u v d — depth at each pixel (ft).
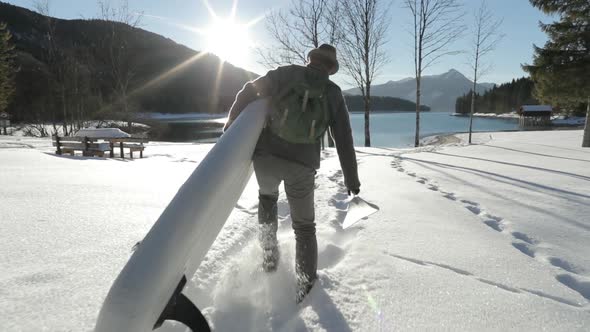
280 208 13.08
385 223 11.03
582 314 5.90
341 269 7.34
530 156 37.01
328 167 25.91
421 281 6.89
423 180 20.93
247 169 6.53
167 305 4.33
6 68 96.94
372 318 5.61
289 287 6.69
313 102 6.36
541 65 55.52
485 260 8.21
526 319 5.70
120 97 86.84
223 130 6.94
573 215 12.74
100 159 29.37
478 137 81.15
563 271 7.80
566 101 56.75
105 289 5.96
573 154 38.88
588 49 52.95
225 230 9.50
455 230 10.53
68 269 6.66
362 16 63.72
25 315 5.06
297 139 6.38
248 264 7.49
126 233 8.94
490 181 20.51
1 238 8.20
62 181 16.19
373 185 18.63
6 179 16.38
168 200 13.10
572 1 51.42
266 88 6.47
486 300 6.25
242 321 5.58
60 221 9.74
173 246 4.21
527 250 9.34
